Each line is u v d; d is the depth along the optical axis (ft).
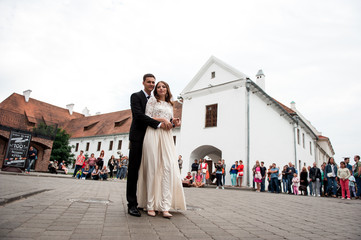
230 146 57.06
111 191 21.63
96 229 7.76
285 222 11.47
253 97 59.88
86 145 128.47
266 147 63.16
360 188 34.35
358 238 8.89
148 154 11.14
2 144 81.35
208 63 66.74
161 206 10.68
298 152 83.82
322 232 9.66
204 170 52.08
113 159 66.64
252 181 53.72
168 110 11.83
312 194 50.14
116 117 133.69
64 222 8.33
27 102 140.26
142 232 7.81
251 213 13.71
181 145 67.00
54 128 92.73
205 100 64.95
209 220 10.73
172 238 7.41
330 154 150.41
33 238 6.35
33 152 54.24
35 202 11.82
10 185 17.89
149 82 11.87
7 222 7.70
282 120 76.33
